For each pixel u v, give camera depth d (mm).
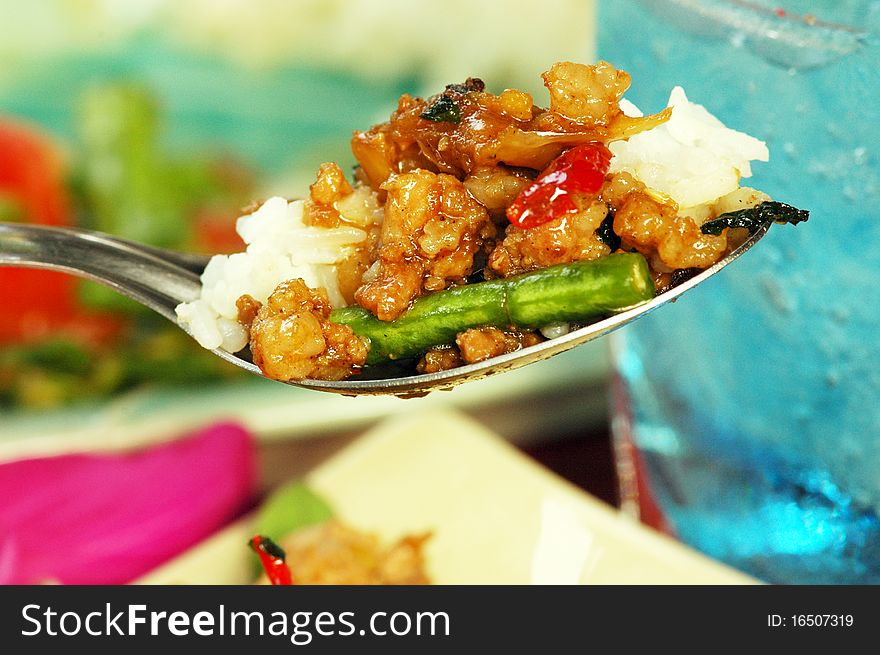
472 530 234
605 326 157
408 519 237
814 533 200
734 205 164
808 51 175
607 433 281
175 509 241
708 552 225
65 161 313
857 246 178
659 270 160
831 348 186
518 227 158
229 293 171
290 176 328
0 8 305
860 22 175
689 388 210
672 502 227
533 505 237
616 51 200
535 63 322
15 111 310
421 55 323
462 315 159
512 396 287
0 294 296
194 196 317
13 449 277
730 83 185
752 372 198
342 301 170
